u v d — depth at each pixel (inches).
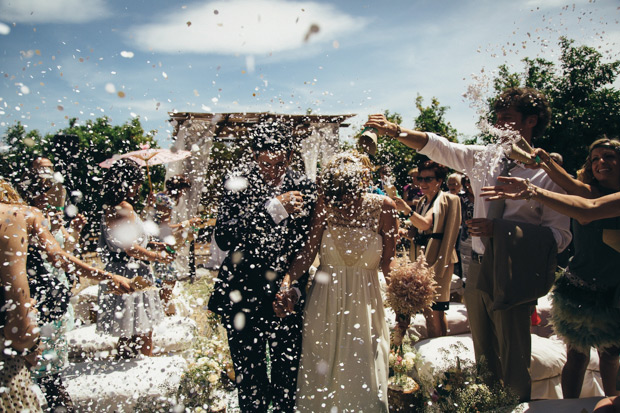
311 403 91.7
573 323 99.0
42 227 88.7
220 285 98.6
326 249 94.9
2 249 68.1
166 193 125.1
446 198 143.9
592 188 93.4
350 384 90.0
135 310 120.1
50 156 93.3
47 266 93.1
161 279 144.6
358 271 94.2
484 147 100.3
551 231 90.9
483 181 98.4
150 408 92.9
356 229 94.0
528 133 96.9
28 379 76.4
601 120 287.3
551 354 115.1
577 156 312.5
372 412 89.6
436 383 104.2
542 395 113.0
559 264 104.3
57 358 93.4
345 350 91.4
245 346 96.9
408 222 160.6
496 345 102.4
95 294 155.3
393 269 99.5
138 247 117.0
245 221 95.3
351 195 92.4
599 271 95.0
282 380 99.3
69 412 92.3
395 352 106.4
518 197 79.8
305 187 99.7
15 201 81.5
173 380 100.5
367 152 97.7
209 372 102.0
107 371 103.7
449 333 145.1
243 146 97.7
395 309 99.0
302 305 101.7
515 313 92.8
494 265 91.1
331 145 96.8
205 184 98.5
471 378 98.0
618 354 101.5
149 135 83.7
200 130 90.8
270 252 96.5
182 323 136.8
